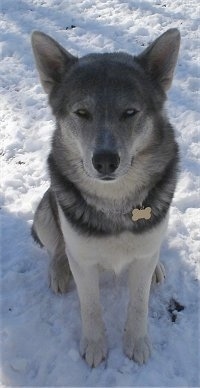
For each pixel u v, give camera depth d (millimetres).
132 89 1213
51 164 1324
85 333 1379
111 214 1245
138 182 1245
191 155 1926
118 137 1174
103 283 1551
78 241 1262
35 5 3162
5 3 3205
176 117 2090
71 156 1248
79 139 1213
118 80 1210
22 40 2750
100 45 2643
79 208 1256
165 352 1376
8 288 1538
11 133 2084
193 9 2936
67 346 1392
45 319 1457
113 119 1184
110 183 1227
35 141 2043
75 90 1230
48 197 1518
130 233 1254
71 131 1235
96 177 1178
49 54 1305
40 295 1521
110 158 1146
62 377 1328
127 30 2764
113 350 1383
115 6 3055
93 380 1323
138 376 1321
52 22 2932
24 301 1500
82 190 1252
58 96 1304
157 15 2875
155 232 1263
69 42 2676
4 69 2512
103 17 2945
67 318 1460
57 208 1396
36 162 1955
